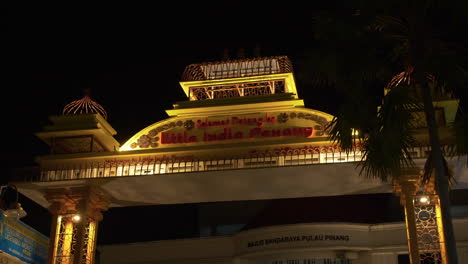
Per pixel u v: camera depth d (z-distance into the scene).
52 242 14.78
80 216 14.68
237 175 14.43
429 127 11.09
